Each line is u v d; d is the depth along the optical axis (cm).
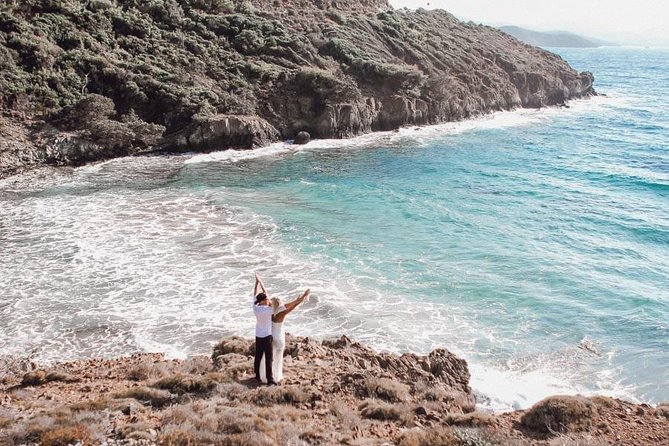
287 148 4788
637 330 1853
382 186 3662
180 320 1794
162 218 2836
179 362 1413
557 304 2031
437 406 1107
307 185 3622
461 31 8688
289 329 1766
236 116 4700
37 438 812
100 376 1320
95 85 4650
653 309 2003
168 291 2009
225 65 5431
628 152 5050
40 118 4125
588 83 9175
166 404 1032
